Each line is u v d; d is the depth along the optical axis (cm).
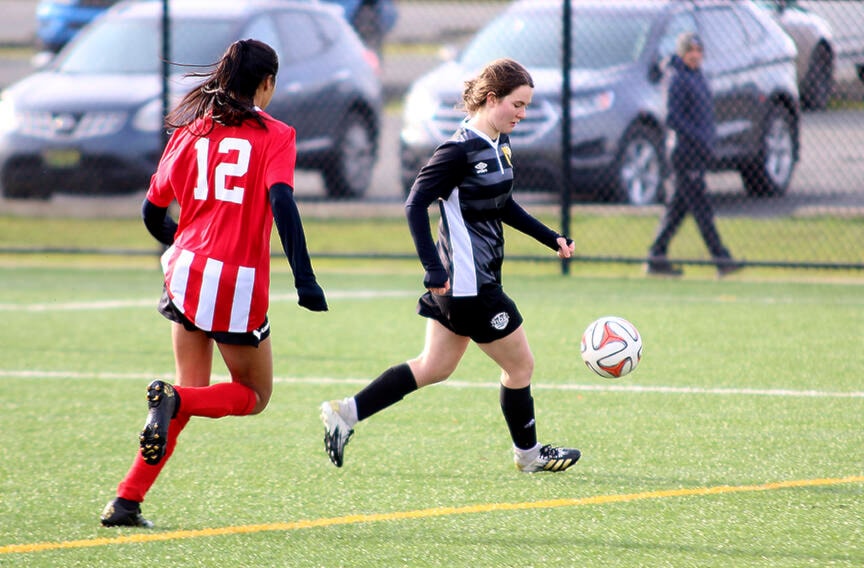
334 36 5134
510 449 1944
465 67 4538
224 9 4869
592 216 4369
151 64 4700
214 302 1447
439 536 1501
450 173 1609
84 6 6850
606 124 4194
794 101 4512
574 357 2684
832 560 1391
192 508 1628
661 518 1564
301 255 1394
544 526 1538
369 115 5169
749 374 2489
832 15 4284
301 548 1457
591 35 4453
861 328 2975
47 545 1466
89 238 4588
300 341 2912
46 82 4669
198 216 1475
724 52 4422
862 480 1731
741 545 1448
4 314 3300
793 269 3941
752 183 4572
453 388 2402
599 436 2020
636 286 3703
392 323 3147
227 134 1448
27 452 1934
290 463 1866
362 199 5094
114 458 1900
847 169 4703
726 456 1880
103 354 2772
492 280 1664
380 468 1833
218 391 1500
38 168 4525
